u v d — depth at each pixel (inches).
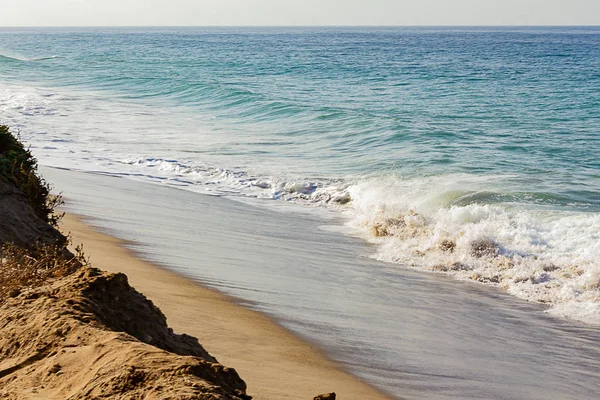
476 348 371.9
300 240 593.6
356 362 328.5
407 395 298.0
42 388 173.5
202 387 154.9
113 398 157.2
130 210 628.4
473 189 766.5
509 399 307.7
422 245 580.1
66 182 737.0
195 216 640.4
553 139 1129.4
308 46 5748.0
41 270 267.3
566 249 561.6
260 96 1518.2
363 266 528.1
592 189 772.0
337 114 1274.6
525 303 464.8
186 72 2504.9
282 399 264.7
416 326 397.1
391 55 4151.1
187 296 392.8
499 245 564.1
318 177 842.8
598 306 453.1
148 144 1038.4
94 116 1327.5
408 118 1360.7
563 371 350.3
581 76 2496.3
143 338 210.5
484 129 1231.5
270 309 391.9
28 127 1150.3
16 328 204.2
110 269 422.9
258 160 942.4
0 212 363.6
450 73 2625.5
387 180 819.4
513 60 3644.2
